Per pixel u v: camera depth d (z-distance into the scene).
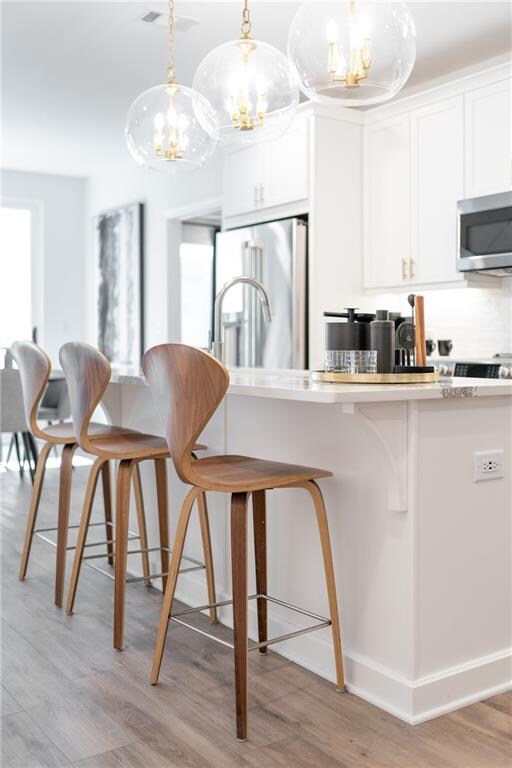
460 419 2.35
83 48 4.56
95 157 7.29
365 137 4.95
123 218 7.51
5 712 2.23
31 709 2.25
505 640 2.47
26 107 5.71
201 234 8.05
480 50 4.48
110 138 6.59
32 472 6.16
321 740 2.08
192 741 2.07
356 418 2.12
